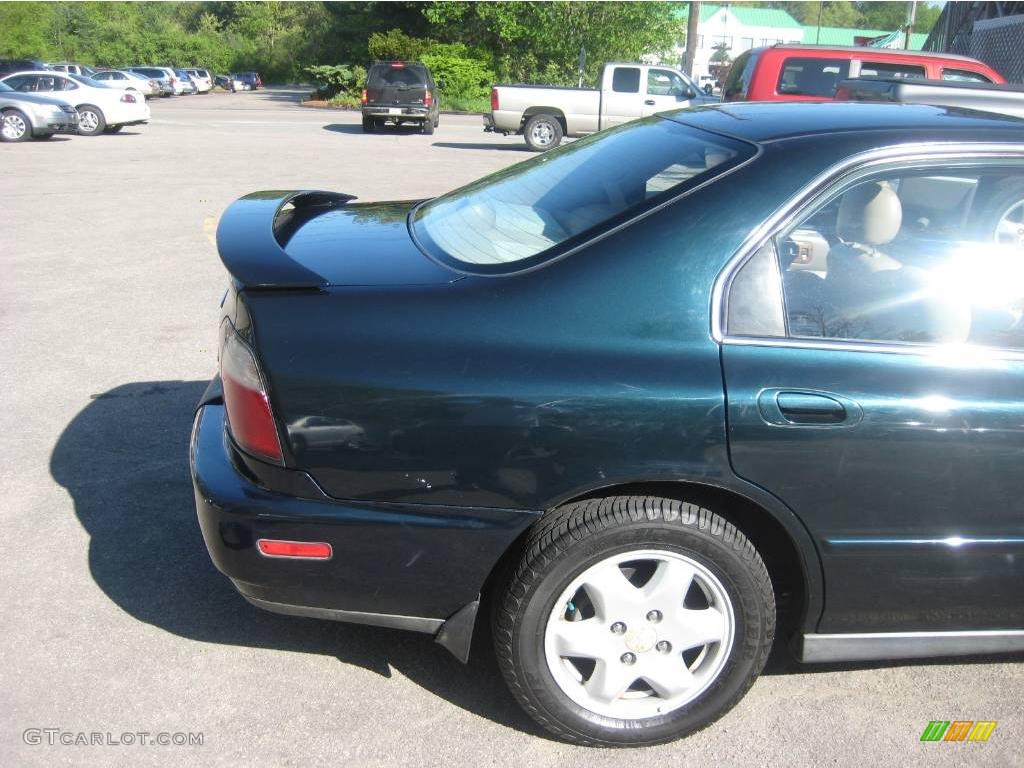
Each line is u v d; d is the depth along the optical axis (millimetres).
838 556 2527
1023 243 2711
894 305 2555
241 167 14656
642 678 2568
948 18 23219
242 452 2494
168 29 77562
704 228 2473
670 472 2377
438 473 2391
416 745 2613
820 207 2531
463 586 2482
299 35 72062
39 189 12023
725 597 2506
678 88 19500
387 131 23625
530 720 2729
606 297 2428
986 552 2566
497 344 2389
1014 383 2498
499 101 19625
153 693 2779
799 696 2881
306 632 3105
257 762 2525
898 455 2441
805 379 2410
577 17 34438
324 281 2498
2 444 4430
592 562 2420
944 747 2684
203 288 7348
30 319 6426
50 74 20562
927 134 2600
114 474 4160
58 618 3113
